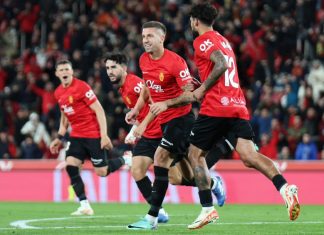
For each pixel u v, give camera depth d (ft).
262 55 181.06
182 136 77.00
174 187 140.56
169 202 140.46
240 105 71.10
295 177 137.80
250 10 188.75
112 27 198.70
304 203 136.56
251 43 181.47
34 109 185.26
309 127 154.71
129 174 143.33
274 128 151.74
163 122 78.13
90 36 197.88
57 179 148.36
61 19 205.26
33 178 149.79
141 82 91.81
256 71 175.32
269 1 194.80
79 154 105.40
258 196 138.51
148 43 76.07
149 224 76.07
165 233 71.51
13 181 150.92
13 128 180.04
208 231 73.92
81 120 105.29
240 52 180.04
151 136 86.48
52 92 182.60
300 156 148.87
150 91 78.79
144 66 78.28
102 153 105.91
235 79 71.61
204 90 69.72
